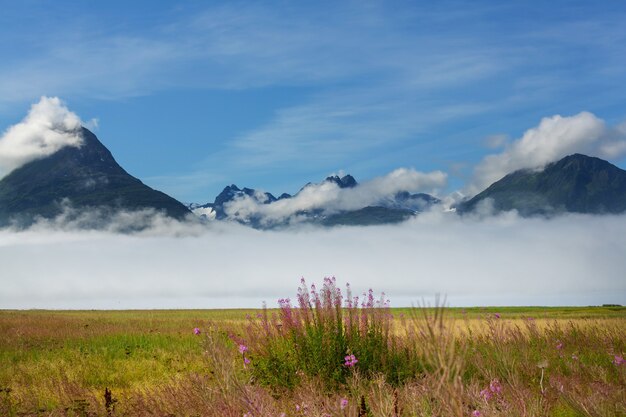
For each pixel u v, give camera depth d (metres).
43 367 15.98
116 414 8.84
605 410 7.64
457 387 3.47
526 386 9.47
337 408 6.73
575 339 15.16
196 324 28.38
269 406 6.88
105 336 25.03
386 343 11.52
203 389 7.22
